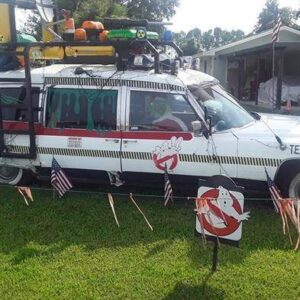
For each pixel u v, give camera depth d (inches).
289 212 174.7
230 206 156.2
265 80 946.1
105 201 246.8
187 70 263.3
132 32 229.8
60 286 161.3
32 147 244.8
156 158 229.5
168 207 237.9
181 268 172.9
